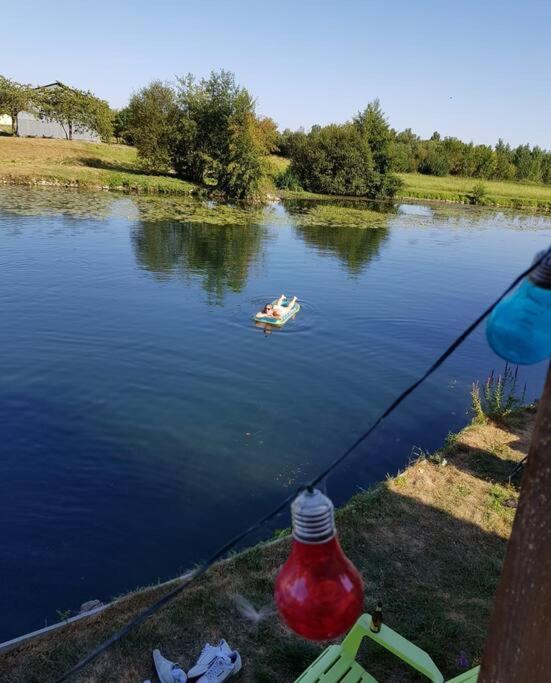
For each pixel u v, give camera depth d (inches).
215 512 249.6
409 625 171.2
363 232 1064.2
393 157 1772.9
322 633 61.8
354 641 135.2
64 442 295.1
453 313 590.9
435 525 219.5
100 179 1246.9
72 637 158.7
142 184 1284.4
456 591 186.9
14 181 1152.8
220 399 358.6
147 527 237.3
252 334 479.8
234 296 581.0
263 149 1396.4
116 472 273.1
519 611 61.0
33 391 346.9
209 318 508.1
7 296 518.9
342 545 203.2
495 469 263.9
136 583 207.8
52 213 913.5
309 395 375.9
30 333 438.3
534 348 52.6
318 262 773.9
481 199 1868.8
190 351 431.2
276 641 162.1
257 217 1111.6
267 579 185.2
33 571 209.9
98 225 859.4
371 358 451.5
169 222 949.2
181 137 1419.8
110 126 2027.6
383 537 210.2
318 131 1814.7
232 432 319.3
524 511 59.5
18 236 749.9
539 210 1839.3
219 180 1384.1
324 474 62.1
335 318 542.0
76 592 201.6
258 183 1387.8
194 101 1396.4
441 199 1868.8
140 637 159.5
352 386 396.2
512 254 956.0
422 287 689.0
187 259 717.9
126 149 1883.6
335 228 1077.1
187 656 155.6
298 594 61.1
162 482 267.7
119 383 367.9
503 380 360.2
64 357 400.2
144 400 348.2
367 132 1736.0
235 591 179.2
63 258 663.8
